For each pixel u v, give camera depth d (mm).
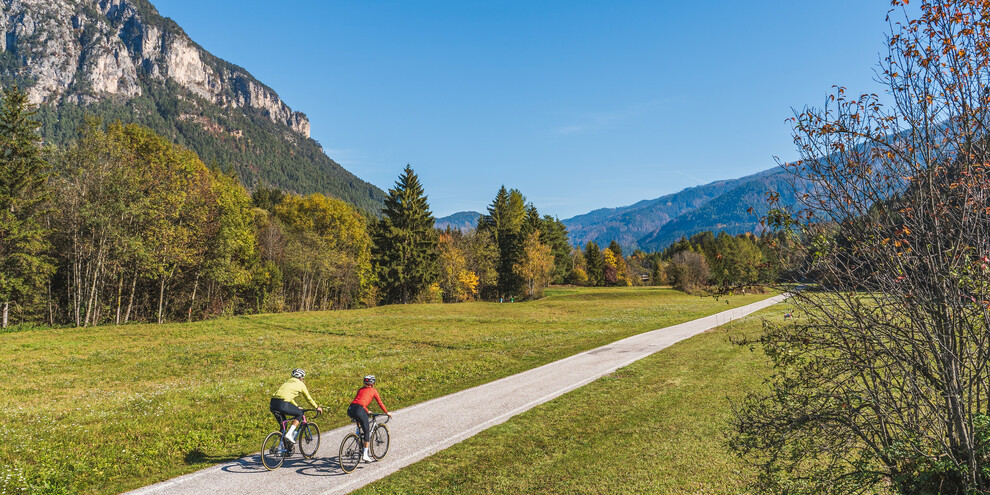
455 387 20312
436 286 75375
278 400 11477
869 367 6027
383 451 12250
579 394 18438
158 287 52594
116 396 18172
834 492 6844
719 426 13750
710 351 26656
